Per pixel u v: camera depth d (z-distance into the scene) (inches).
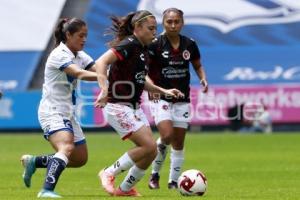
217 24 4756.4
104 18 4766.2
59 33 1261.1
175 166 1539.1
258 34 4699.8
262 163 2258.9
